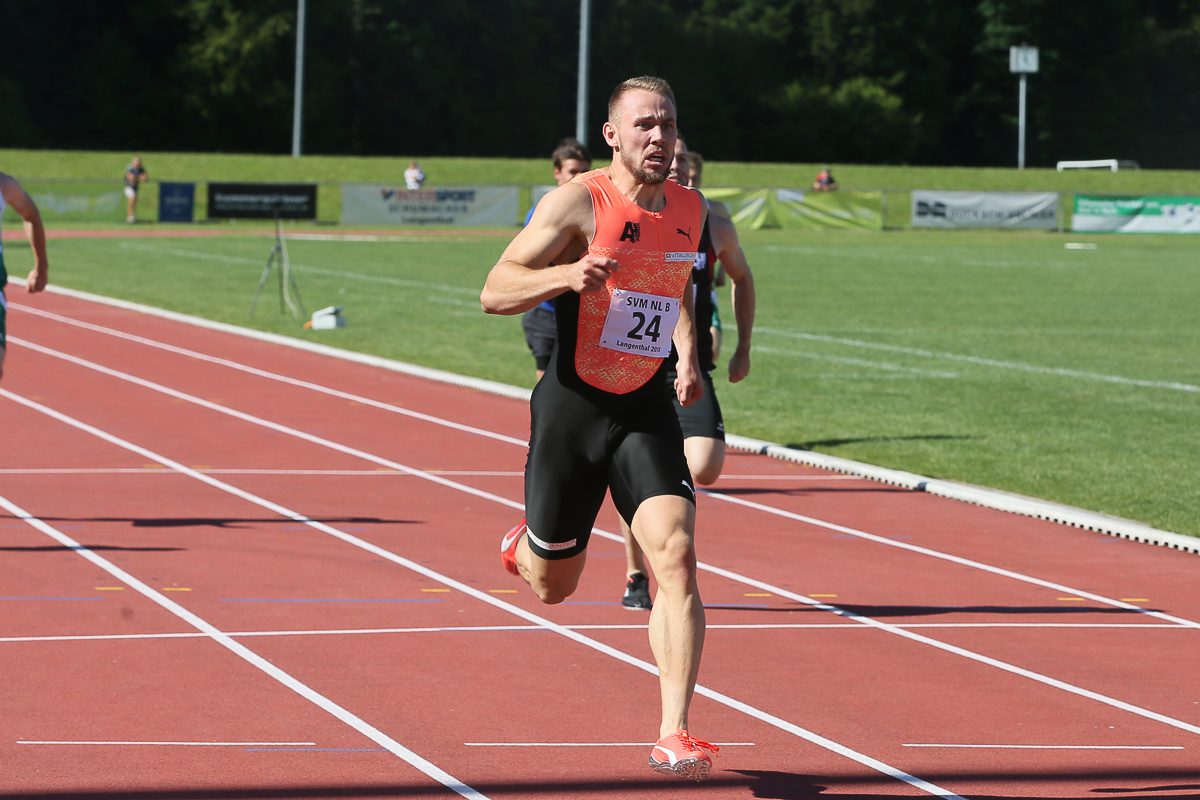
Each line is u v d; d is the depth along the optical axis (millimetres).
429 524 20531
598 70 190250
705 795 10500
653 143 10750
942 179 133375
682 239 11125
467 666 13742
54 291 56375
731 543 19906
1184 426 31234
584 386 11109
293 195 105688
